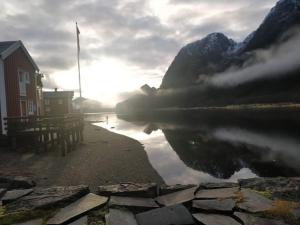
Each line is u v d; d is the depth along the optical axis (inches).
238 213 194.9
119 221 191.0
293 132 1514.5
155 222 188.5
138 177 499.2
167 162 703.1
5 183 347.9
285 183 250.7
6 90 805.2
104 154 695.7
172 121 2701.8
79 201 225.8
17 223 194.7
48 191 243.8
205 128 1828.2
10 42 871.1
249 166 697.0
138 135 1387.8
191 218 192.5
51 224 190.2
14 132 674.8
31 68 1035.3
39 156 622.2
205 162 738.2
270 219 184.9
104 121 2819.9
